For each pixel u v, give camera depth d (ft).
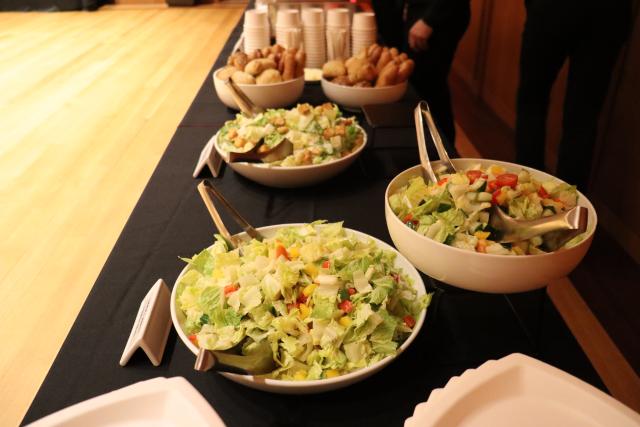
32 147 7.30
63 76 10.68
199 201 4.34
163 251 3.70
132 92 9.43
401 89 5.92
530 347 2.85
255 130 4.40
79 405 1.96
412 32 8.35
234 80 5.80
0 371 3.67
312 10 7.42
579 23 6.68
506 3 12.78
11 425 3.29
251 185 4.57
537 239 2.80
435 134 3.65
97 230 5.37
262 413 2.45
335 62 6.25
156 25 15.80
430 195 3.11
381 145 5.25
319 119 4.65
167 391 1.99
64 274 4.72
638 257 7.98
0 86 10.22
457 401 1.98
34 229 5.40
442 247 2.70
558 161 7.59
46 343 3.93
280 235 3.14
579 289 7.37
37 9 18.81
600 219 8.95
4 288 4.54
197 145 5.38
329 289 2.59
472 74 15.28
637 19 7.99
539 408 2.01
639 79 8.04
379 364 2.40
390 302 2.65
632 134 8.21
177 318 2.71
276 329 2.47
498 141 12.09
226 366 2.23
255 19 7.23
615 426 1.92
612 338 6.57
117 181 6.30
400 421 2.42
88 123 8.11
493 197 2.97
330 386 2.36
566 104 7.34
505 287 2.72
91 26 15.97
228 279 2.74
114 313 3.12
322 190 4.48
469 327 2.97
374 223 3.98
